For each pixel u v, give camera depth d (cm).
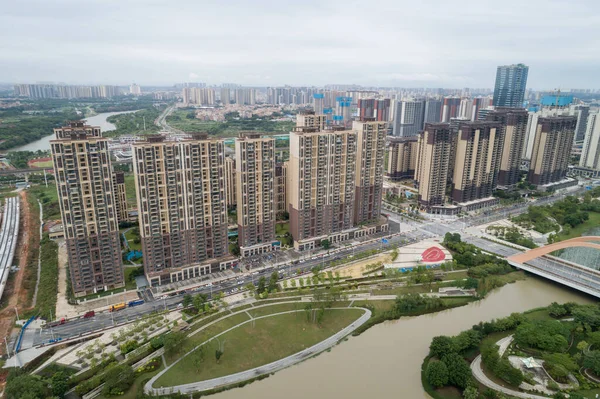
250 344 19000
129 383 16238
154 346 18400
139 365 17488
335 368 17700
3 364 17288
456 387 16438
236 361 17838
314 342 19388
